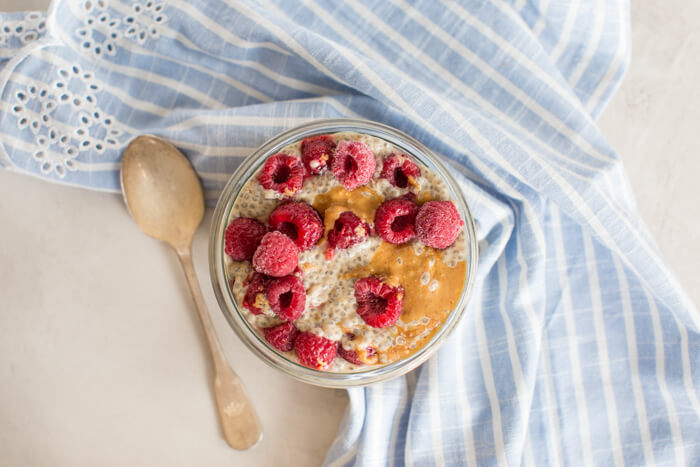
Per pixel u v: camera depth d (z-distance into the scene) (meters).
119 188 0.54
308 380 0.50
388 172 0.49
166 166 0.53
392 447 0.54
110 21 0.53
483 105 0.54
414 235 0.49
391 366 0.50
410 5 0.54
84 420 0.54
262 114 0.52
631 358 0.55
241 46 0.52
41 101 0.53
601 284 0.55
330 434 0.54
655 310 0.54
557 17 0.54
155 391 0.54
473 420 0.53
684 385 0.54
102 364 0.55
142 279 0.55
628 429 0.54
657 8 0.57
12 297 0.55
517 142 0.52
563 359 0.55
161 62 0.54
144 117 0.54
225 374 0.54
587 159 0.54
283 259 0.47
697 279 0.56
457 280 0.49
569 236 0.55
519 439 0.52
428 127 0.52
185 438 0.54
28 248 0.55
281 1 0.54
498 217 0.53
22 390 0.54
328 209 0.48
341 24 0.54
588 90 0.55
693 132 0.56
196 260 0.54
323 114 0.52
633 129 0.56
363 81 0.51
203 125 0.52
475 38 0.53
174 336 0.55
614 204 0.52
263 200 0.49
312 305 0.49
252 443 0.54
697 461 0.54
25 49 0.52
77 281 0.55
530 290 0.53
